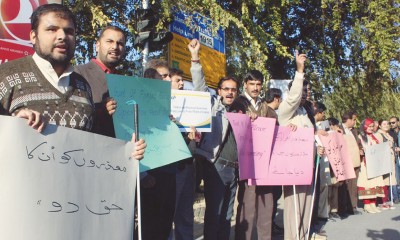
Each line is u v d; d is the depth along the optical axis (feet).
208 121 13.66
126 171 8.32
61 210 7.05
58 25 7.78
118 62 11.21
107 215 7.80
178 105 13.21
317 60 47.26
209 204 15.07
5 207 6.48
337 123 26.35
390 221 24.08
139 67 28.50
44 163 6.93
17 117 6.71
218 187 14.98
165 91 11.18
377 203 31.37
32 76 7.75
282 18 43.34
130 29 25.26
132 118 10.36
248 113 15.79
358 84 49.44
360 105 49.70
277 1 39.86
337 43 47.98
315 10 46.52
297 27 47.70
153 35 22.03
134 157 8.54
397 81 50.11
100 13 22.58
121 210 8.08
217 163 14.97
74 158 7.38
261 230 16.34
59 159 7.14
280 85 32.48
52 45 7.75
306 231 17.74
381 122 31.86
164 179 12.10
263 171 15.71
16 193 6.59
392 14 43.60
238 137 14.70
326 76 46.55
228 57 34.96
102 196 7.78
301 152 16.67
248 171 15.25
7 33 14.06
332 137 21.18
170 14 26.08
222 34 33.04
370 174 26.96
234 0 37.86
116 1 26.30
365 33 44.37
